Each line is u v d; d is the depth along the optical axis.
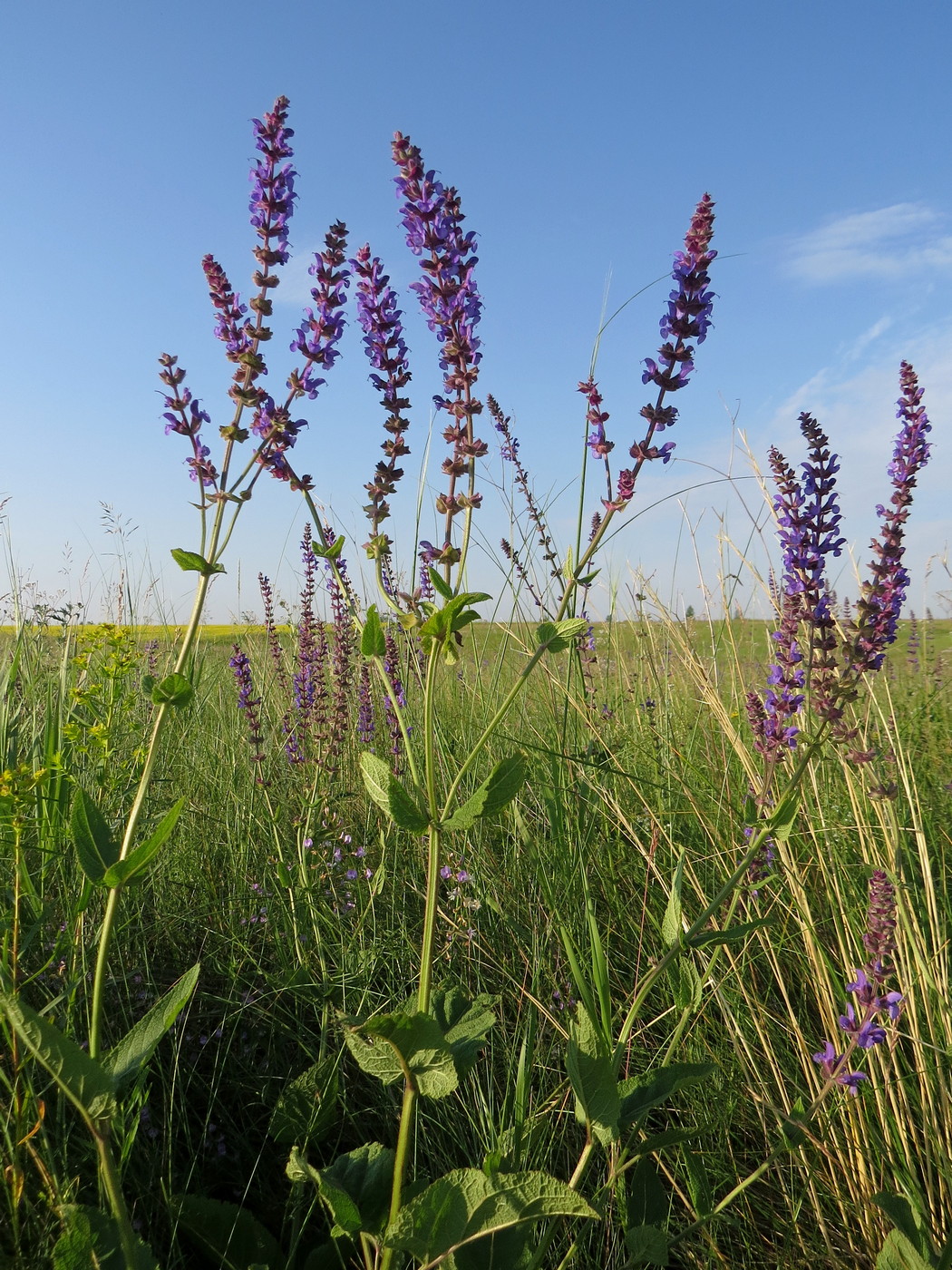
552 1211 0.33
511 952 0.65
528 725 0.89
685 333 0.44
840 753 0.58
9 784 0.47
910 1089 0.50
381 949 0.63
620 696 1.04
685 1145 0.46
